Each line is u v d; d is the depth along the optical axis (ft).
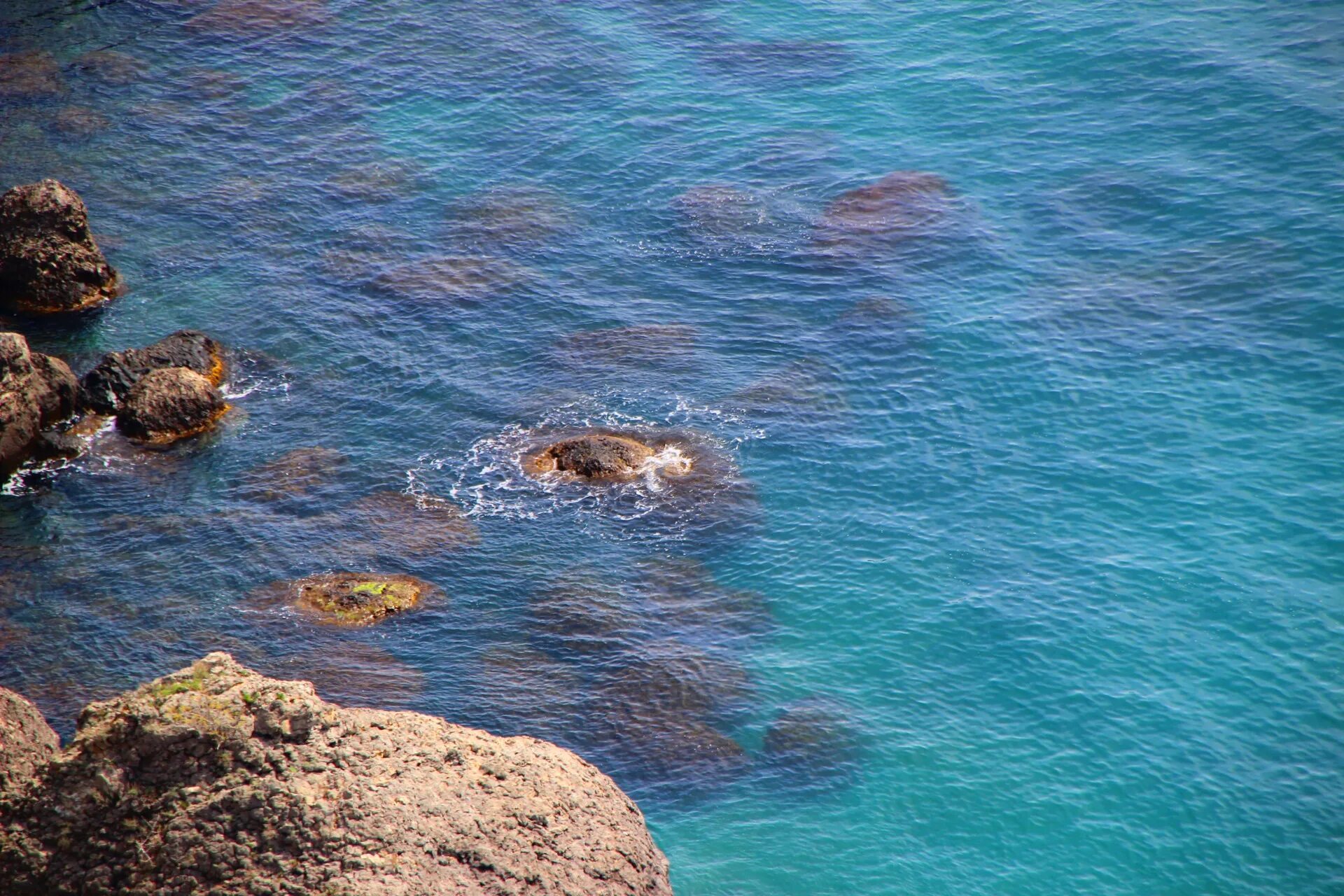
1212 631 136.36
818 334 185.68
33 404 166.50
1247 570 143.13
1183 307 183.62
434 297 196.24
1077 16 252.83
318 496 159.74
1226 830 116.67
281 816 80.79
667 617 142.10
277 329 190.49
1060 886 112.78
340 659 135.03
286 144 234.17
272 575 146.92
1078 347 178.50
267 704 85.66
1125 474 157.69
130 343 187.73
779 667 135.64
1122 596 141.28
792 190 217.36
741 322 189.37
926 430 167.22
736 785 122.72
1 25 266.98
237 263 204.64
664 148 230.27
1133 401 168.55
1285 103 219.41
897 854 115.85
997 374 175.01
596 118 239.30
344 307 194.80
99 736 82.89
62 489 160.86
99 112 240.73
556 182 222.89
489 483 161.79
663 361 181.88
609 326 189.78
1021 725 128.06
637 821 94.53
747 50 258.16
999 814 119.03
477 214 214.90
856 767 124.26
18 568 147.84
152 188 221.66
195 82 250.98
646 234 209.87
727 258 203.00
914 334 183.73
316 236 210.79
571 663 135.95
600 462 161.99
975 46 250.57
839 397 173.78
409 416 173.78
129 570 147.54
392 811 82.99
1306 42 234.79
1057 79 237.45
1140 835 116.57
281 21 270.67
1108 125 223.71
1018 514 153.28
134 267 203.62
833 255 201.57
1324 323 177.37
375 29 268.21
